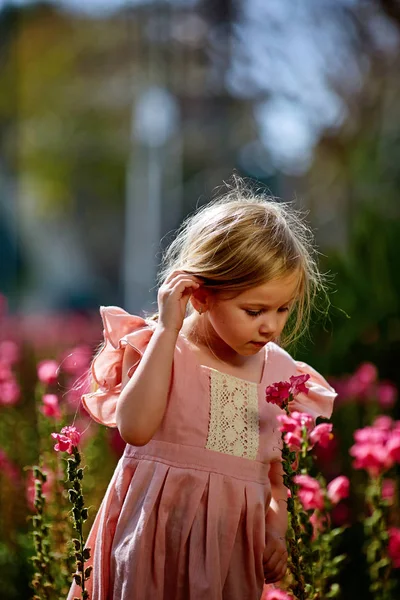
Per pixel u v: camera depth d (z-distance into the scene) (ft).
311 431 13.21
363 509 22.71
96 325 50.16
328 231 73.46
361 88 55.88
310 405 13.53
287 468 11.99
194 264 12.09
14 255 96.27
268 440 12.69
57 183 123.65
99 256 139.85
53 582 13.91
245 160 97.14
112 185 128.26
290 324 15.60
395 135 51.80
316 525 14.07
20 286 104.22
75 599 11.94
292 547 12.12
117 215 136.26
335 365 28.48
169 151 102.89
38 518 13.98
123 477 12.30
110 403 12.98
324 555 14.07
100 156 121.90
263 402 12.80
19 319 50.14
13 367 30.14
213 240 11.98
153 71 78.84
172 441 12.12
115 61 91.15
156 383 11.64
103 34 85.56
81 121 111.86
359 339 29.01
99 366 13.07
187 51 70.08
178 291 11.84
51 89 100.58
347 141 57.57
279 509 13.10
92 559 12.67
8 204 95.25
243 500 12.27
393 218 33.76
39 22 82.69
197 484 12.01
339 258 31.40
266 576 12.85
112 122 112.27
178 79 77.77
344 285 30.73
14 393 22.07
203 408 12.27
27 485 18.67
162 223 108.17
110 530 12.22
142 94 94.27
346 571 19.88
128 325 12.97
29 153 116.67
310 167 74.95
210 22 61.82
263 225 12.01
